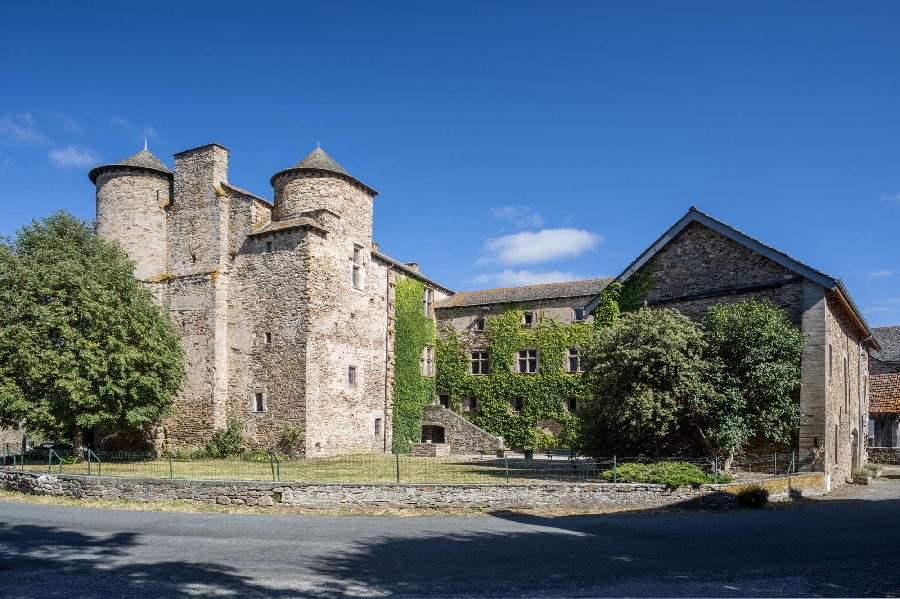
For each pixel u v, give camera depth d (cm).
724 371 1905
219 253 3006
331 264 2984
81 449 2589
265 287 2925
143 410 2562
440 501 1617
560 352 3741
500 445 3416
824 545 1205
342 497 1623
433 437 3891
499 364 3919
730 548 1180
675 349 1850
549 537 1285
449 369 4066
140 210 3130
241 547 1180
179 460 2694
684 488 1669
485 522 1463
